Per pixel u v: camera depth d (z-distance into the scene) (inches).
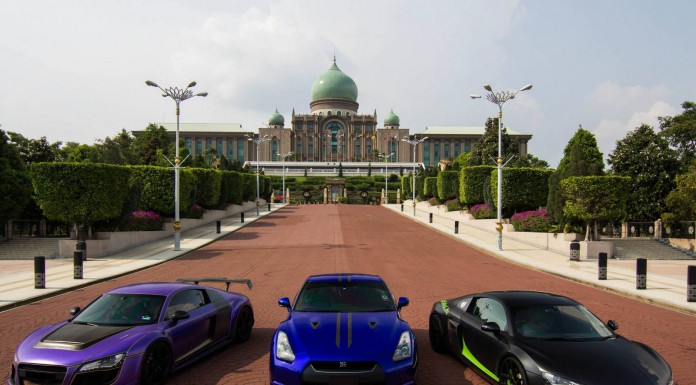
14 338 430.3
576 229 1224.2
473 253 1133.1
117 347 277.9
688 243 1228.5
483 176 1873.8
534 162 3427.7
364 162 6102.4
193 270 881.5
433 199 2506.2
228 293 418.3
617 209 1121.4
